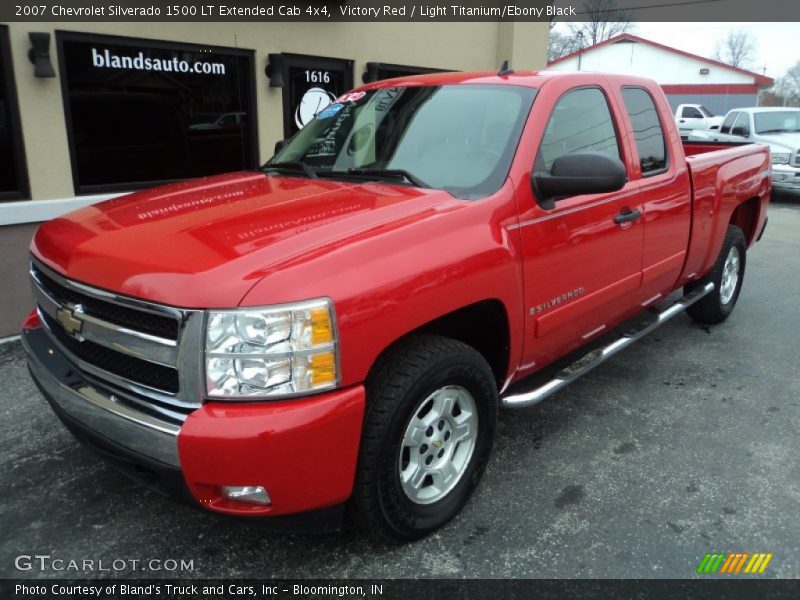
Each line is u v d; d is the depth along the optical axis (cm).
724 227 491
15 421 379
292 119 731
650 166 399
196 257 227
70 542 279
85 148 577
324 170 348
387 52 811
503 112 323
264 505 226
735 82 4084
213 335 212
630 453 352
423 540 280
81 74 560
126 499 309
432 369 253
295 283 217
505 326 295
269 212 268
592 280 345
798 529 290
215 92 657
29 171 534
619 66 4394
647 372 461
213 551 274
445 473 281
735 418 394
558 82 340
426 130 335
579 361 365
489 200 285
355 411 228
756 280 712
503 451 353
